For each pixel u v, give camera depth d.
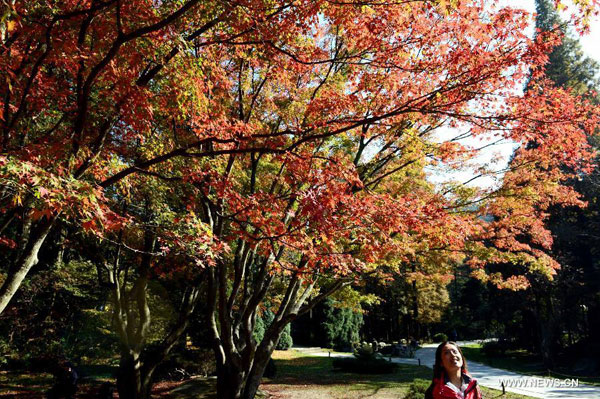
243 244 9.71
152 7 5.70
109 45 5.79
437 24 5.71
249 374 9.91
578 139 5.59
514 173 8.87
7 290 4.78
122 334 11.97
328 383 17.38
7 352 17.72
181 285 15.55
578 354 26.12
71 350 19.23
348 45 7.23
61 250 16.55
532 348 30.94
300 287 10.93
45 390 14.88
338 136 8.66
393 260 8.90
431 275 11.29
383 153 10.04
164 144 7.82
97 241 11.21
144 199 10.09
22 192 3.91
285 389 16.05
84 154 5.59
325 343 35.94
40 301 17.47
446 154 8.39
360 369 20.53
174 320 17.06
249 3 5.22
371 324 46.03
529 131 5.55
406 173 10.57
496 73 5.25
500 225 9.82
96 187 4.48
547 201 9.52
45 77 6.39
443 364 2.91
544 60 5.25
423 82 6.60
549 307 25.91
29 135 8.20
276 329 10.10
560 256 24.66
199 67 5.95
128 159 8.59
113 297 12.10
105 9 5.13
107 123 6.02
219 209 8.01
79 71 5.30
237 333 10.86
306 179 5.43
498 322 35.31
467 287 44.53
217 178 6.39
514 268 25.12
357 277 8.98
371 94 7.46
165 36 5.19
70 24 5.44
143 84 5.82
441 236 7.48
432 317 41.03
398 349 30.83
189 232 5.85
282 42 6.74
